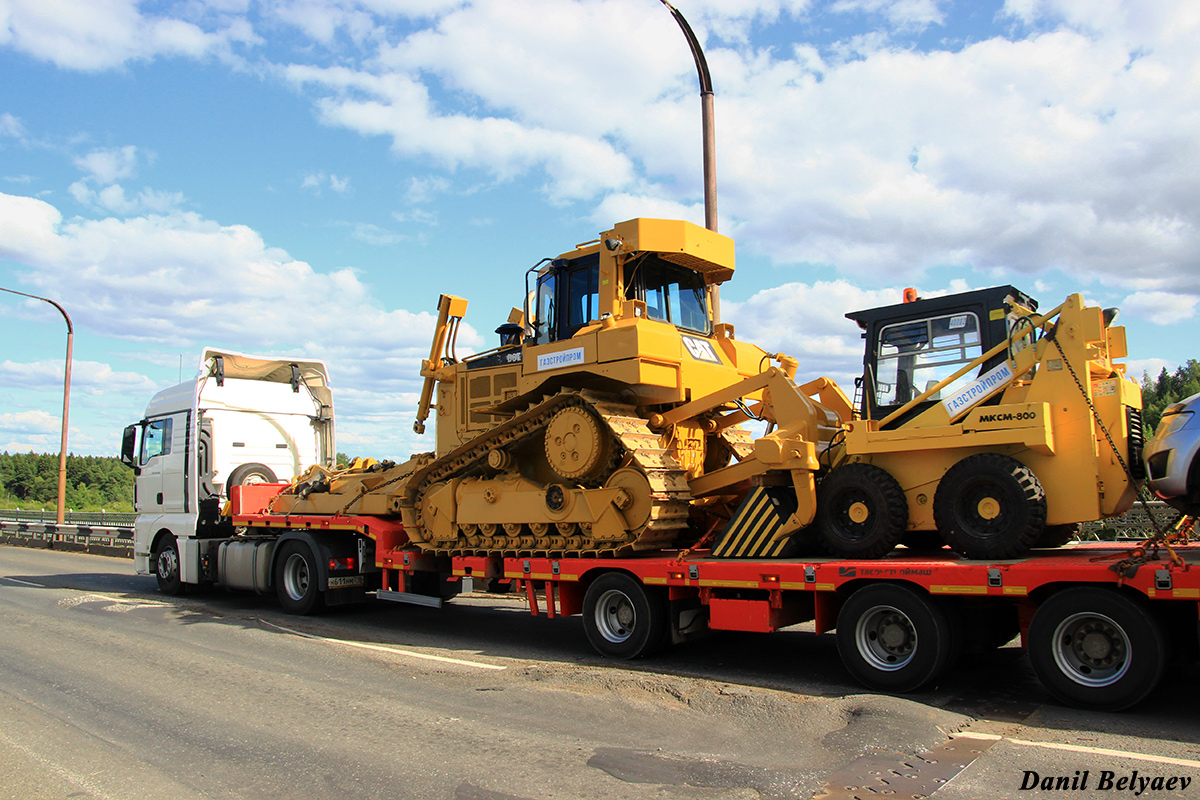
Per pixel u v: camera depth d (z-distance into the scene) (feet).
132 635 32.89
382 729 19.43
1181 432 21.39
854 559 24.99
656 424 29.94
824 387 30.14
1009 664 25.64
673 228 30.91
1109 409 22.39
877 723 18.39
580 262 32.32
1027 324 23.35
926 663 21.67
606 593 28.37
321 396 50.55
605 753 17.33
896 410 25.43
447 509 33.96
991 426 22.89
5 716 21.02
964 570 21.24
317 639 32.35
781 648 29.60
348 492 38.99
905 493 24.73
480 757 17.24
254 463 46.75
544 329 33.45
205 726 19.88
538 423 31.81
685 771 16.10
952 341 25.21
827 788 15.01
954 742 17.66
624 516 28.37
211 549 44.83
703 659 27.76
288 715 20.79
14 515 111.75
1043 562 20.72
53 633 33.27
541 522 30.50
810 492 25.73
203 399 45.91
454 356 37.17
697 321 34.14
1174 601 19.16
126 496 234.79
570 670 25.25
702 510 31.37
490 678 24.85
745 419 31.17
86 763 17.28
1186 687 22.03
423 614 40.14
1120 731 18.30
